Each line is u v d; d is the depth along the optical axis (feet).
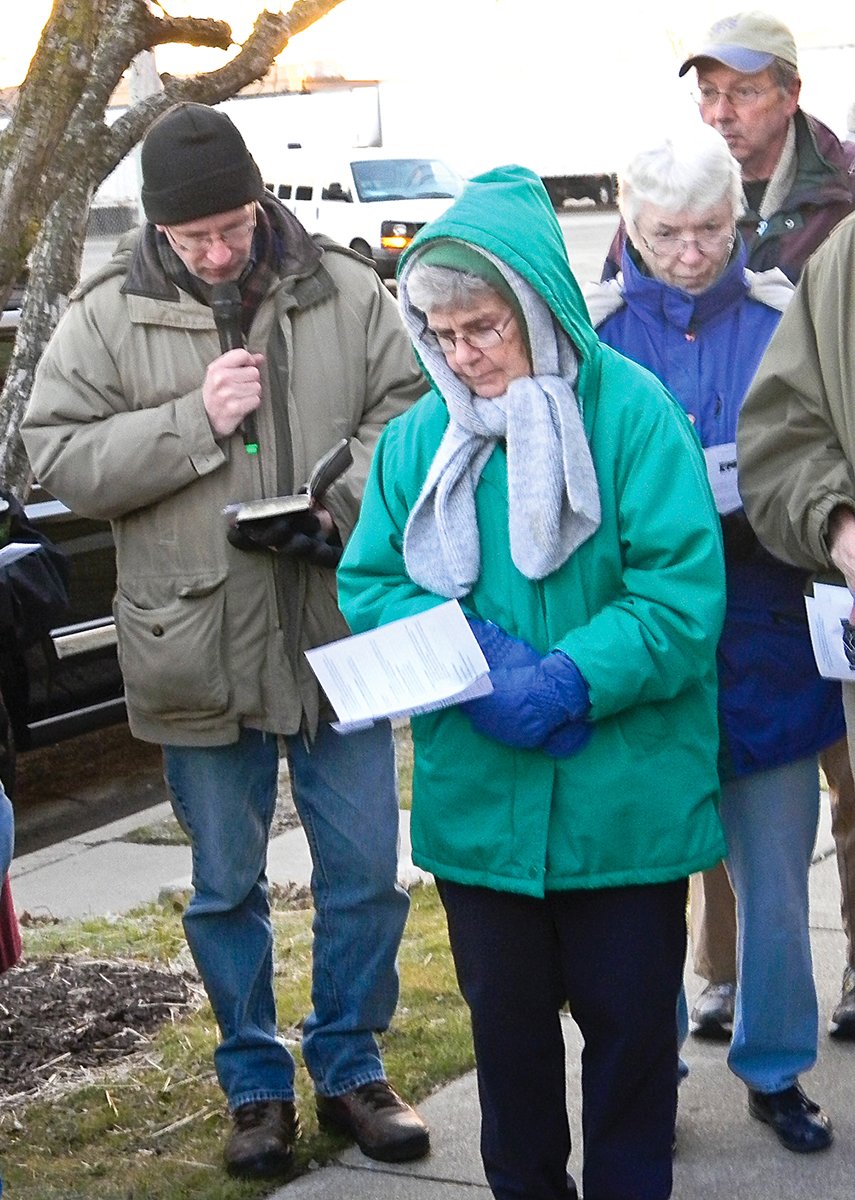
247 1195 14.07
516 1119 11.89
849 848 16.33
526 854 11.38
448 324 11.16
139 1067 16.52
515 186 11.27
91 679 25.70
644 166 13.46
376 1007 14.82
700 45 16.53
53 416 14.33
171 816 26.30
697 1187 13.84
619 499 11.44
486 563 11.67
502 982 11.73
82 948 19.79
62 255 18.04
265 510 13.58
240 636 14.12
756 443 12.98
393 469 12.14
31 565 13.69
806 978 14.25
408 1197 13.91
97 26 17.43
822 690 14.03
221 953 14.71
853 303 12.25
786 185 16.39
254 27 19.02
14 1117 15.57
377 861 14.57
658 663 11.13
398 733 29.50
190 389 14.10
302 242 14.33
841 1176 13.94
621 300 14.25
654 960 11.53
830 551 12.44
